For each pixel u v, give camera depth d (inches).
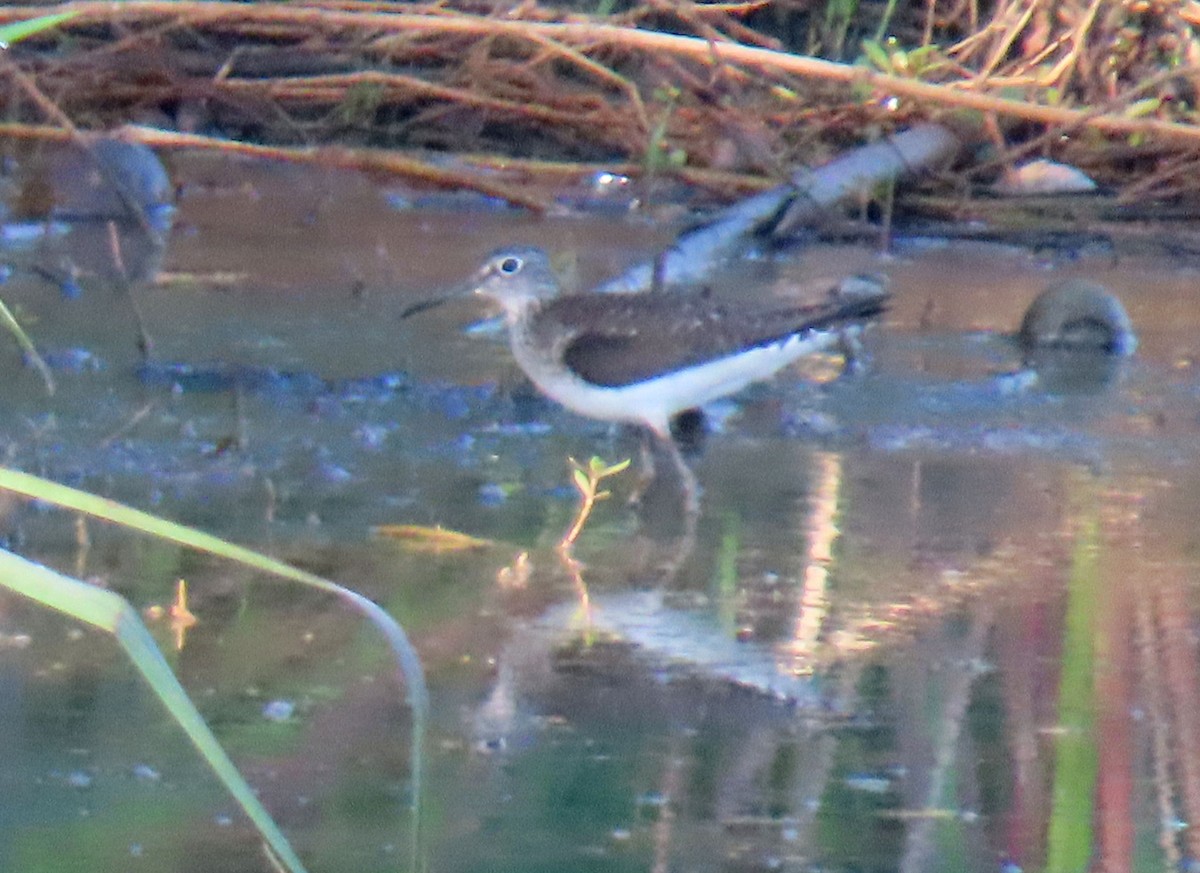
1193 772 289.9
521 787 279.7
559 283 485.7
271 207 713.6
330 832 263.0
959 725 305.6
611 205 726.5
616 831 266.1
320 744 291.7
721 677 322.7
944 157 715.4
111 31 742.5
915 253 681.6
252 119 753.0
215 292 594.6
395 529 394.3
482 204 731.4
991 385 521.7
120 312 566.6
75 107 732.0
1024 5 776.3
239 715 300.5
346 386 501.0
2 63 617.9
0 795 270.4
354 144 754.2
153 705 304.5
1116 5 733.3
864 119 725.3
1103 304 559.2
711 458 458.0
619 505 418.0
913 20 814.5
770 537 398.0
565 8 729.0
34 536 381.7
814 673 326.0
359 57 757.9
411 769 284.4
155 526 217.0
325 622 342.3
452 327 568.7
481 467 442.6
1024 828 270.5
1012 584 371.9
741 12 783.1
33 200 680.4
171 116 751.7
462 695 311.7
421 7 668.7
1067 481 440.8
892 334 572.4
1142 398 515.5
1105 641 342.6
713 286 603.8
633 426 482.0
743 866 257.3
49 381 477.7
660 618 349.7
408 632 337.7
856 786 283.7
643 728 302.4
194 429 458.3
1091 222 716.7
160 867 250.5
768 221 678.5
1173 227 717.9
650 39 633.6
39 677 313.9
